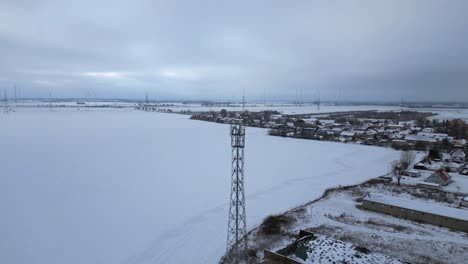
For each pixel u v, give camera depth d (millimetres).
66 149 60781
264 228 26391
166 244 23703
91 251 22469
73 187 36688
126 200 32812
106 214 29047
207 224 27266
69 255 21859
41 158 51812
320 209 31125
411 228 26656
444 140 73125
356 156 60625
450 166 51156
